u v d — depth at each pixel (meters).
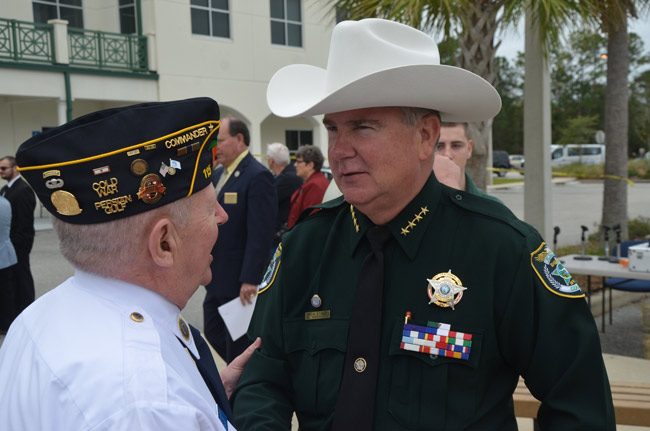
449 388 1.39
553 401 1.37
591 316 1.42
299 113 1.51
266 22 17.70
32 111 16.16
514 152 54.88
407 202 1.48
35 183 1.07
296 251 1.64
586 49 43.28
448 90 1.42
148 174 1.07
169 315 1.14
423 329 1.42
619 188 8.84
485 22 5.56
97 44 15.11
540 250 1.45
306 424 1.55
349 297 1.53
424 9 5.31
